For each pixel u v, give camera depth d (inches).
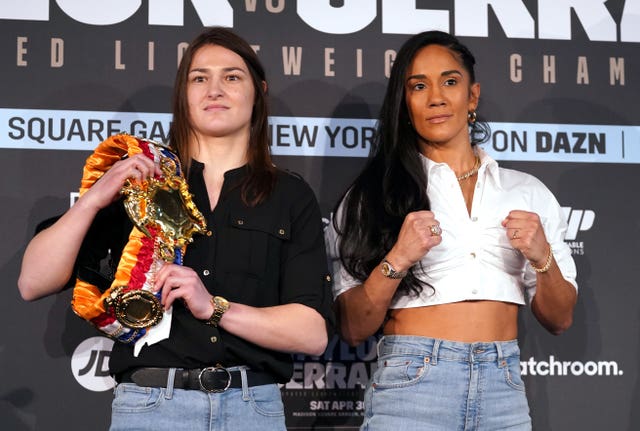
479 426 95.7
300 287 90.3
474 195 104.0
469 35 126.7
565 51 127.4
